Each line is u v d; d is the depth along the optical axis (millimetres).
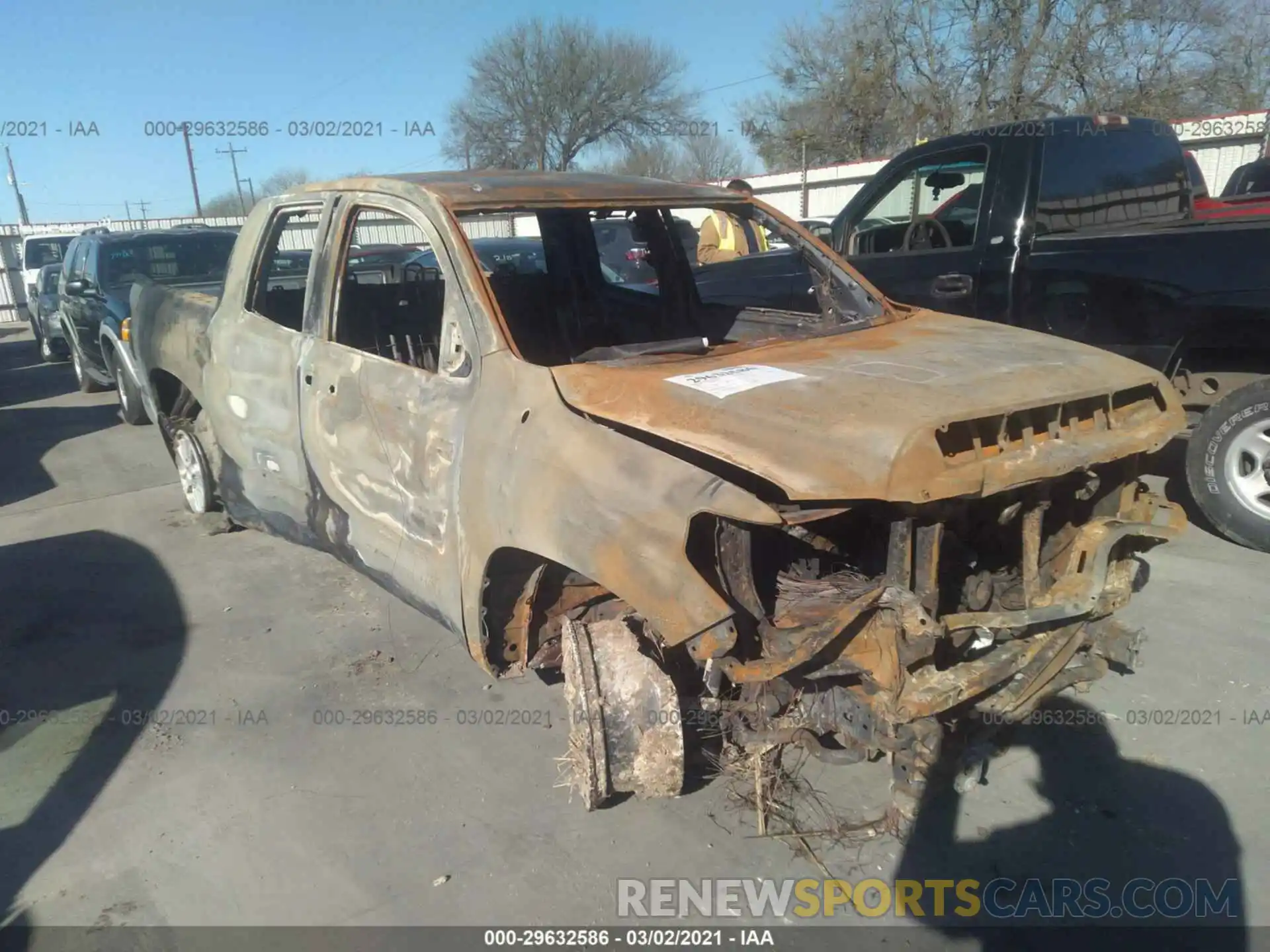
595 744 2818
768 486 2588
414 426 3332
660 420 2701
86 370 10648
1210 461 4734
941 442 2438
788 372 2920
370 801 3199
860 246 6133
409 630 4406
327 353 3824
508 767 3357
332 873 2875
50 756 3531
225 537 5672
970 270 5312
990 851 2857
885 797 3111
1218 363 4863
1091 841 2879
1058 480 2822
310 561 5266
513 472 2900
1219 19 24734
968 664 2719
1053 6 25781
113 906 2771
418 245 8297
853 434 2443
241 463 4602
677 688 3006
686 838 2971
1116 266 4766
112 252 9383
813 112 31297
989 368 2852
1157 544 3086
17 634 4523
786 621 2664
